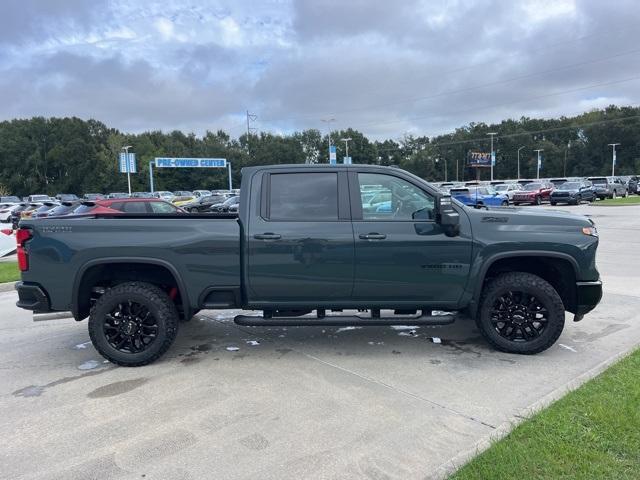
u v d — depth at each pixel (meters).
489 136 122.31
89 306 5.09
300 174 4.85
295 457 3.14
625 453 2.95
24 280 4.80
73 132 101.88
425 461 3.06
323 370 4.64
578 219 4.88
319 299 4.82
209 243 4.71
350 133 110.56
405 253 4.71
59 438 3.44
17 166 100.69
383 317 4.91
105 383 4.43
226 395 4.11
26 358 5.16
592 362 4.69
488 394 4.02
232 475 2.96
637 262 10.43
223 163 54.91
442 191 4.76
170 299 4.86
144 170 98.75
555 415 3.41
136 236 4.71
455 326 6.04
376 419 3.62
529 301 4.87
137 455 3.20
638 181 47.59
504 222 4.79
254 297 4.81
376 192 4.81
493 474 2.78
